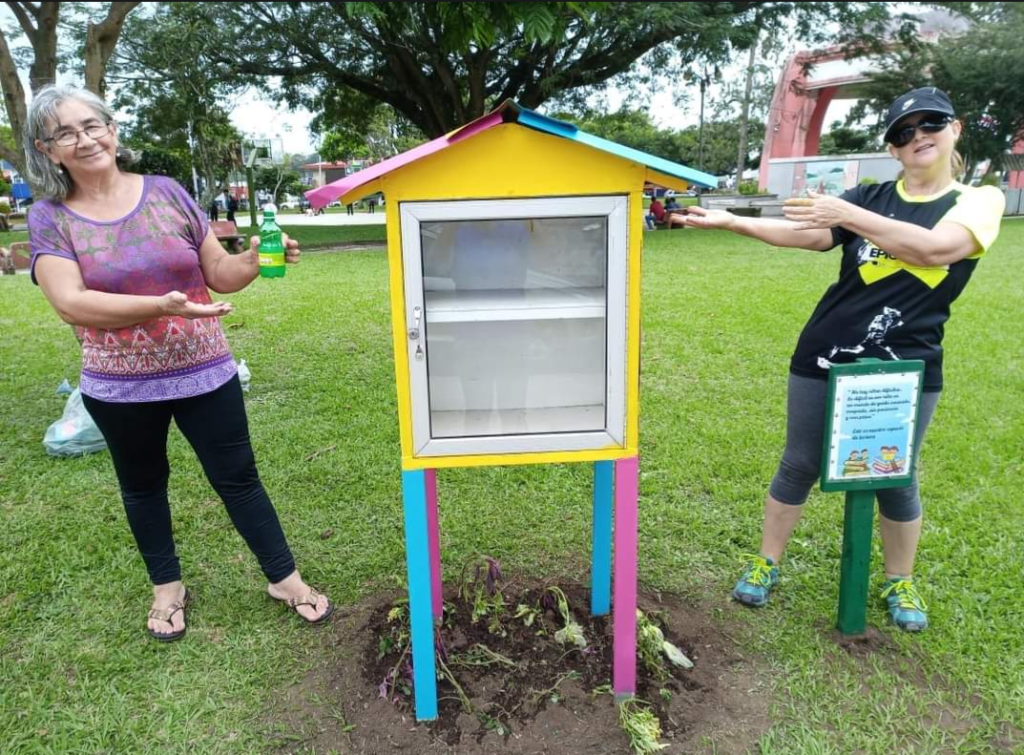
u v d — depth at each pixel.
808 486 2.47
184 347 2.18
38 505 3.28
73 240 2.03
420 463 1.85
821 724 2.04
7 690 2.19
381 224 22.03
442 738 2.01
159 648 2.38
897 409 2.18
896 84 26.09
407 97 18.58
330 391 4.84
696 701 2.13
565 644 2.34
